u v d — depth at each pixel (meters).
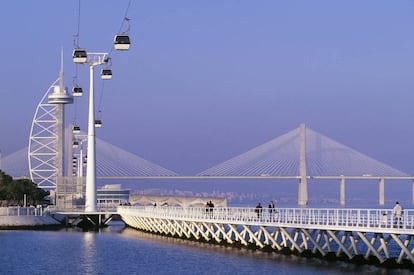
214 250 126.94
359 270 96.69
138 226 181.38
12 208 184.88
